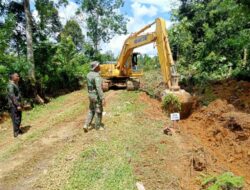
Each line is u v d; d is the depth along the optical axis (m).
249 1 15.12
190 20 28.17
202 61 21.62
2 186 8.23
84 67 28.09
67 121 13.30
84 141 9.89
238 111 11.94
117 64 18.83
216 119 11.51
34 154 9.95
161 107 12.98
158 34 13.21
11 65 18.23
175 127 11.08
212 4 24.56
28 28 19.62
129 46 17.36
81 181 7.62
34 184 7.97
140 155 8.55
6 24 19.02
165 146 9.17
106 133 10.23
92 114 10.77
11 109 12.26
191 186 7.52
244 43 17.70
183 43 26.19
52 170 8.51
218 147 10.42
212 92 16.11
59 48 25.47
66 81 25.44
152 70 33.81
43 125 13.31
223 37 21.20
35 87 19.30
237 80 17.02
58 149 10.03
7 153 10.38
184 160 8.49
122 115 12.20
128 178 7.47
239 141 10.23
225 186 7.23
